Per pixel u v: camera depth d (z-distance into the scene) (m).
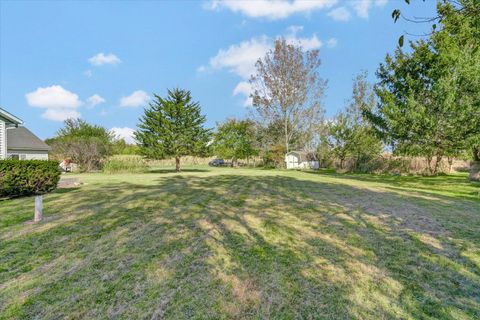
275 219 5.64
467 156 17.11
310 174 20.59
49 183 9.29
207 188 10.83
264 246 4.02
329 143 25.66
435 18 2.33
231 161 41.62
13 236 4.38
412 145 14.09
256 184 12.53
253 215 6.00
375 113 16.33
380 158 22.75
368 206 7.05
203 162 45.88
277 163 34.69
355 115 23.58
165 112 23.77
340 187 11.45
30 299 2.54
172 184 12.34
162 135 23.50
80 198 8.10
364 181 14.66
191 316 2.30
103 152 26.31
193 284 2.86
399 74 14.41
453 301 2.57
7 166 7.98
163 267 3.27
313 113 31.12
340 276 3.06
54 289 2.73
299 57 30.36
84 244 4.03
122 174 20.47
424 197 8.67
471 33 10.00
